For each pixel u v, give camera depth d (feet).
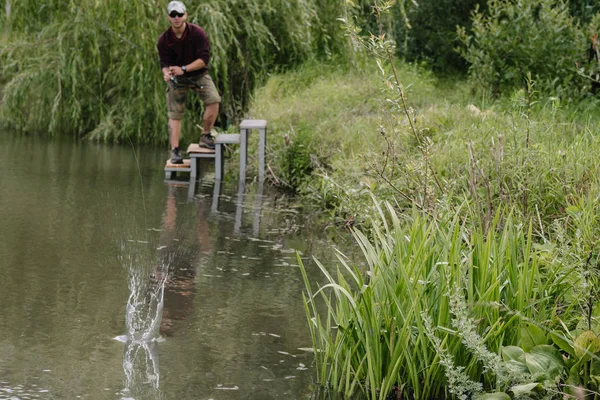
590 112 40.19
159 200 35.42
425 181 22.88
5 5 58.44
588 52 46.44
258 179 41.83
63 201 33.96
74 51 54.70
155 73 53.11
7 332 19.02
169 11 41.19
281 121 45.65
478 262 16.99
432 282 16.69
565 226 20.51
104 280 23.35
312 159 38.81
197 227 30.42
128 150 50.75
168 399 15.94
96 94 56.54
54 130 56.29
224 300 21.91
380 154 31.96
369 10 66.23
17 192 35.35
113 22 53.98
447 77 61.77
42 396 15.84
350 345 16.69
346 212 32.35
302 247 27.86
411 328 16.40
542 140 27.94
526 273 16.35
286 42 59.62
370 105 47.24
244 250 27.27
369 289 16.22
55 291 22.12
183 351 18.38
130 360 17.75
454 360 16.11
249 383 16.80
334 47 61.26
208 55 42.16
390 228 27.81
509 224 17.69
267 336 19.40
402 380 16.63
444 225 18.49
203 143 43.04
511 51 47.67
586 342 15.15
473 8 62.69
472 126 33.09
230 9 55.36
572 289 17.13
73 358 17.74
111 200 34.71
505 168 24.58
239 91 58.34
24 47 57.00
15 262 24.66
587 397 15.20
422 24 63.57
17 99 56.44
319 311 21.20
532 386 14.82
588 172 24.00
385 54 23.07
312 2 58.44
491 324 16.06
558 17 47.85
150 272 24.32
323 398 16.22
